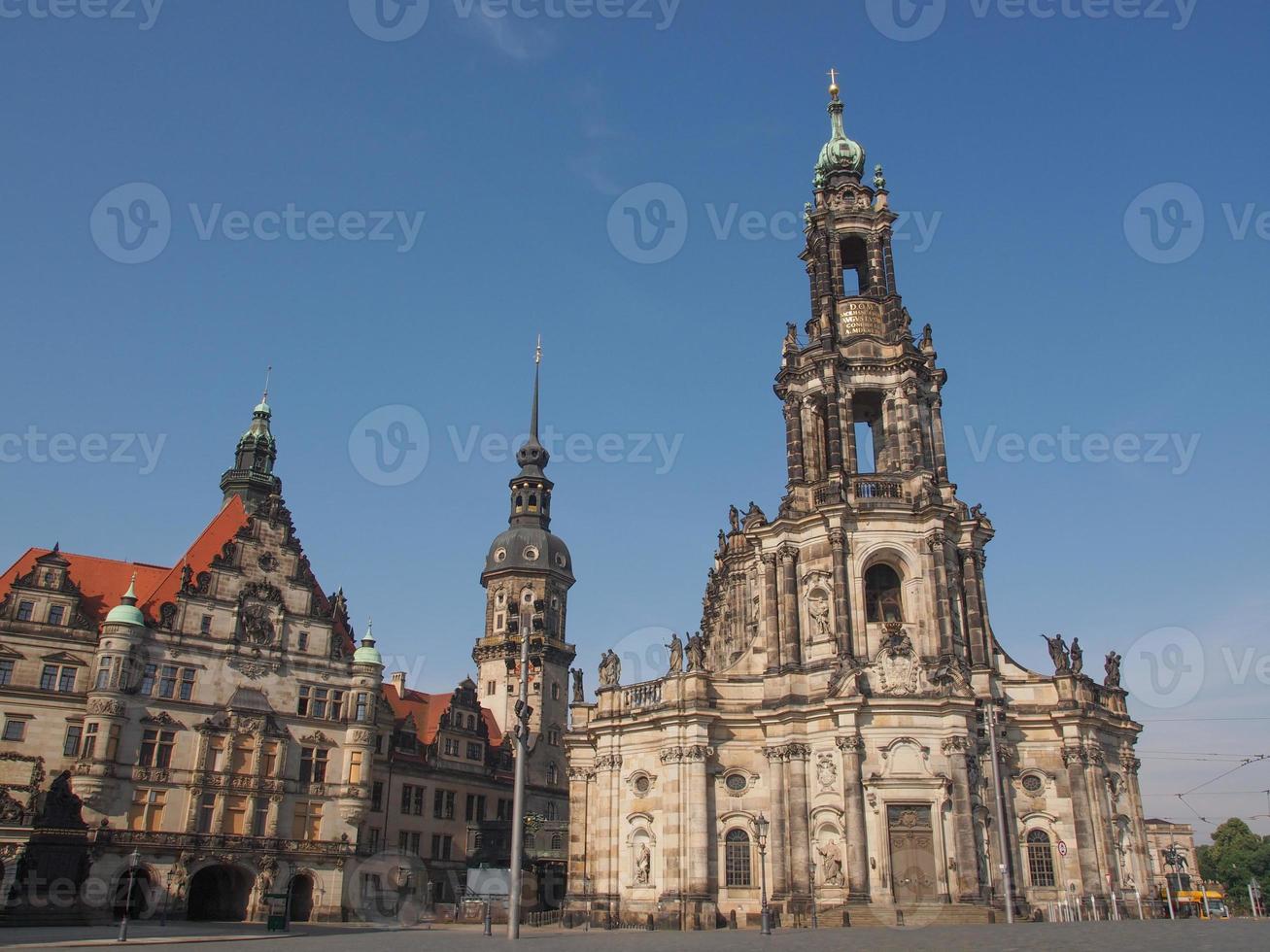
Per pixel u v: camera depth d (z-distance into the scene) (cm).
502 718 13800
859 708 6662
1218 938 3497
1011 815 6769
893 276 8406
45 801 7925
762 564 7644
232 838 8512
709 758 7106
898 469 7769
